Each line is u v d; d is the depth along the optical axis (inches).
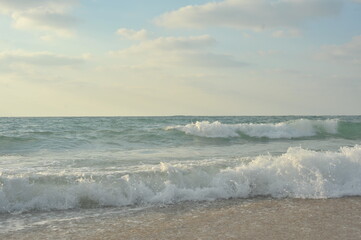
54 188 237.1
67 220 199.0
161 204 234.2
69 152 455.2
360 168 288.5
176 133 672.4
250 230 176.6
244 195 255.6
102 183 248.7
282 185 266.5
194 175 271.1
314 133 774.5
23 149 484.4
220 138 665.6
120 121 1438.2
